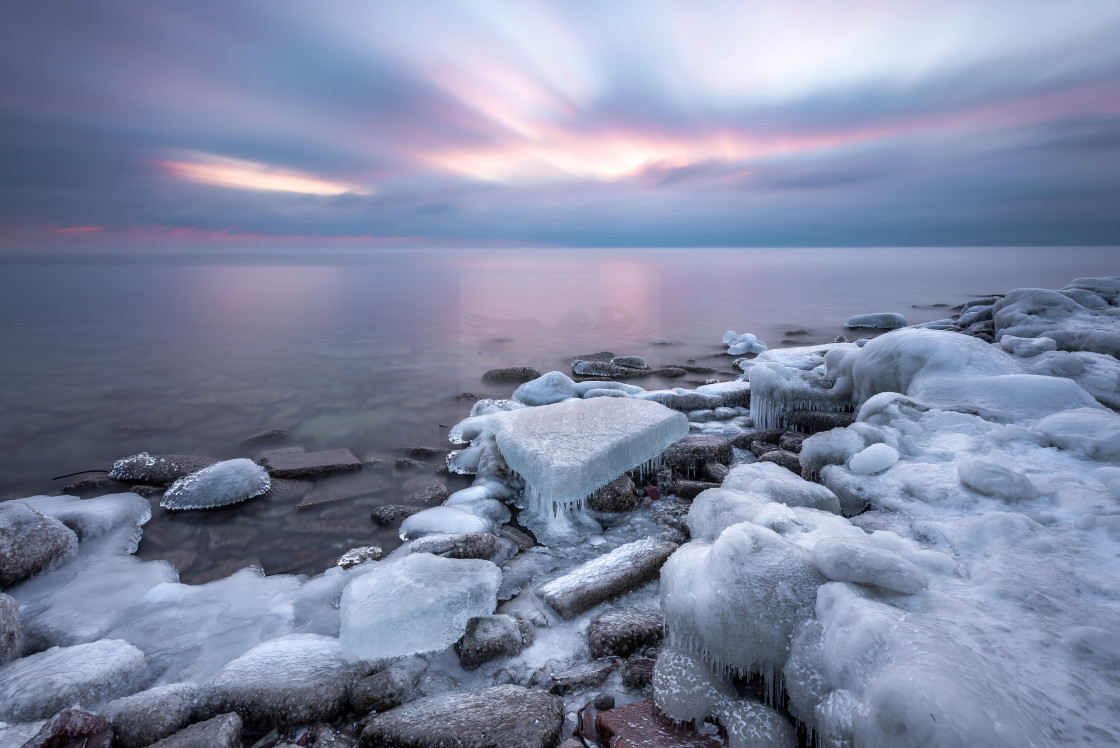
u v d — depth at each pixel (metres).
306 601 3.50
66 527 4.05
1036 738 1.47
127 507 4.70
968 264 50.97
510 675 2.75
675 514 4.42
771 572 2.45
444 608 2.86
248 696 2.45
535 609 3.23
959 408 4.96
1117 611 2.14
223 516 4.80
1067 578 2.38
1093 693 1.71
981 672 1.70
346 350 13.95
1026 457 3.90
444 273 50.78
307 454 6.13
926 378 5.51
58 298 26.56
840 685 1.99
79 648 2.79
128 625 3.25
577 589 3.24
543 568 3.76
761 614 2.35
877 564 2.28
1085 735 1.56
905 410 4.98
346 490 5.38
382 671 2.64
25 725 2.29
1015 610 2.17
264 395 9.62
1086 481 3.36
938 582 2.44
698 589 2.54
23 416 8.32
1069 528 2.87
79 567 3.88
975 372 5.39
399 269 57.19
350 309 22.47
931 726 1.52
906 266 49.91
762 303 23.42
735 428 6.56
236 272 51.50
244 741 2.39
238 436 7.39
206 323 18.70
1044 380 4.93
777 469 4.11
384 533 4.51
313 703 2.44
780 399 6.33
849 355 6.48
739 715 2.14
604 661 2.75
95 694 2.56
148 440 7.21
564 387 8.10
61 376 11.09
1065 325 7.76
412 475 5.74
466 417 8.23
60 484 5.86
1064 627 2.04
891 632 1.94
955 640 1.95
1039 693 1.72
